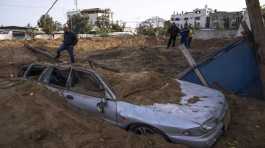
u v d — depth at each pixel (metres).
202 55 14.63
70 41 12.32
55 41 28.38
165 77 6.77
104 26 72.75
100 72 6.09
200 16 102.06
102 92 5.68
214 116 5.12
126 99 5.48
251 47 8.13
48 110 5.50
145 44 27.75
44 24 53.34
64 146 4.47
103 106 5.52
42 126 4.94
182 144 4.77
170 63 13.34
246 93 8.49
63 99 6.03
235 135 5.86
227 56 8.38
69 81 6.15
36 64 6.93
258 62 7.86
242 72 8.39
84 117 5.46
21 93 6.31
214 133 5.01
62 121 5.14
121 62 14.29
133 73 6.43
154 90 5.91
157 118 4.98
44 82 6.50
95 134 4.82
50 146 4.46
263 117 6.75
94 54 17.92
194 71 8.45
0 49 19.38
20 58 16.03
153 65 13.02
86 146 4.48
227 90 8.43
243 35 8.21
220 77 8.45
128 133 4.93
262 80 7.80
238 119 6.64
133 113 5.21
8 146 4.46
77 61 14.71
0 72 11.91
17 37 43.34
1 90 6.62
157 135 4.89
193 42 25.36
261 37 7.61
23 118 5.25
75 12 65.62
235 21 54.91
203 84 8.45
